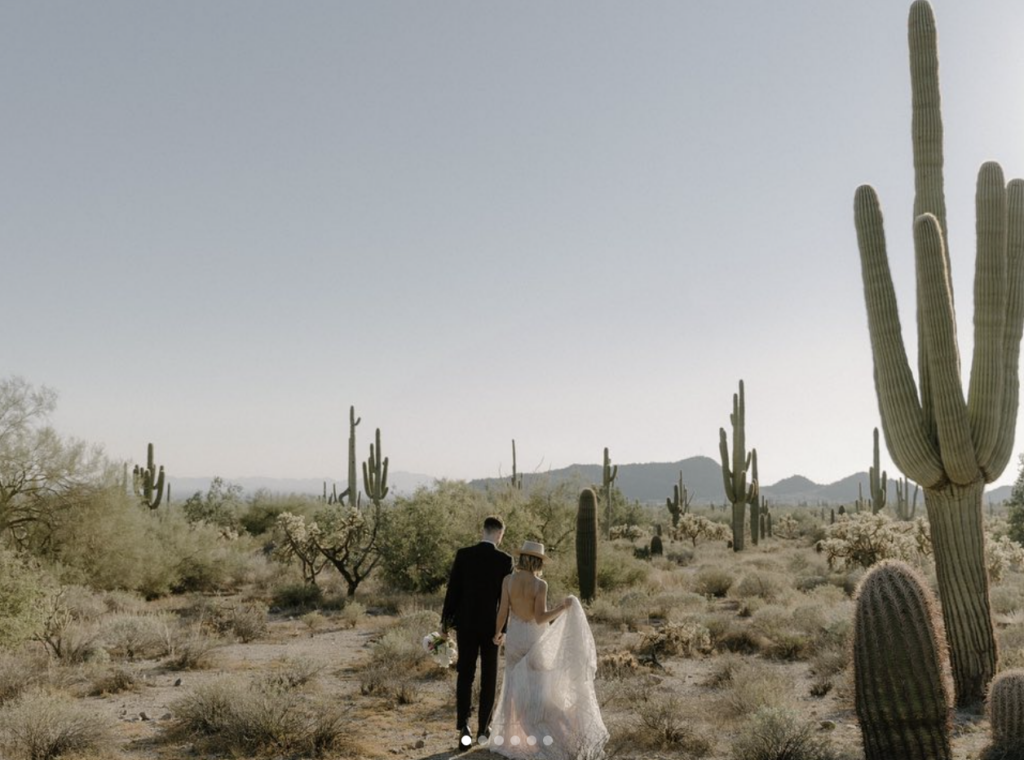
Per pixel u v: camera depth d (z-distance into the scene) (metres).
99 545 22.25
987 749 7.26
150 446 35.44
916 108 10.16
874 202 9.49
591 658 7.04
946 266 9.13
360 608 18.97
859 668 6.76
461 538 23.62
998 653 9.16
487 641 7.50
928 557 23.44
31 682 10.65
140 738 8.50
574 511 24.36
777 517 75.81
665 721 8.42
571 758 6.60
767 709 7.78
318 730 7.98
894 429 9.27
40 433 21.81
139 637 14.20
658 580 25.14
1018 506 31.41
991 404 8.95
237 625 16.45
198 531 28.17
